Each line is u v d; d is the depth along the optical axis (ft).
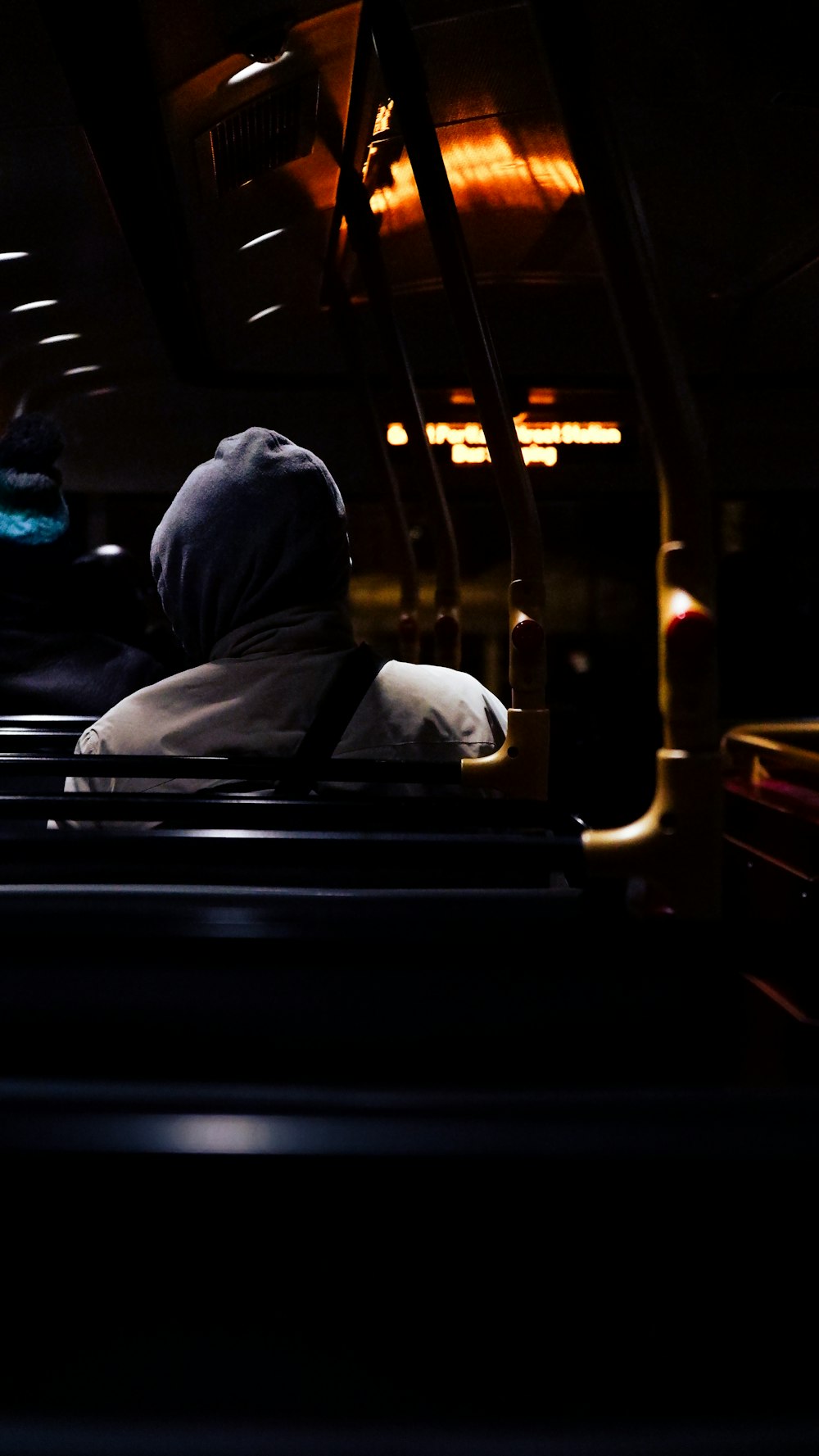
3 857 3.59
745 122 11.61
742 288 15.97
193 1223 2.55
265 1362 2.63
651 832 3.34
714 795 3.30
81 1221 2.54
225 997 3.23
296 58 9.27
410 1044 3.23
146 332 16.75
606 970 3.26
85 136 10.30
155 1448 2.42
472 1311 2.63
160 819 4.06
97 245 13.44
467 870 3.48
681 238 14.44
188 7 8.01
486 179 13.83
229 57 9.05
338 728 5.68
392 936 3.25
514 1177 2.55
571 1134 2.58
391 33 6.35
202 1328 2.61
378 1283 2.61
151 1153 2.49
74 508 18.69
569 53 3.34
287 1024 3.23
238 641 5.89
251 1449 2.40
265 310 16.88
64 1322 2.60
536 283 17.29
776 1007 3.24
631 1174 2.56
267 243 14.08
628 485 19.07
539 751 5.90
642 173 12.80
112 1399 2.61
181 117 9.78
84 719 8.24
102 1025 3.22
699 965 3.27
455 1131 2.55
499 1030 3.24
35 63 8.87
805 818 3.78
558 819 4.26
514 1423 2.60
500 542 19.40
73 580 9.27
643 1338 2.65
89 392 18.17
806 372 18.12
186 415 18.49
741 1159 2.57
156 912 3.31
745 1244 2.61
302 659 5.82
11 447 9.18
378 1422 2.63
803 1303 2.62
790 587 19.31
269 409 18.51
